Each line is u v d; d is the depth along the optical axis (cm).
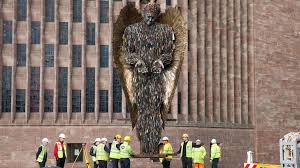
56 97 5178
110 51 5238
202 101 5394
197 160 3778
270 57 5981
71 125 5138
